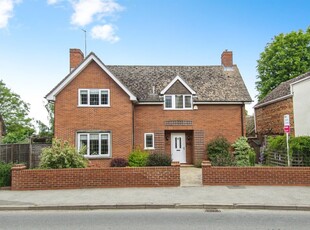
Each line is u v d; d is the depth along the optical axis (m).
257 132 30.34
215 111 21.17
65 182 12.23
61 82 18.98
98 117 19.22
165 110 20.95
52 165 13.25
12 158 18.08
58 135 18.89
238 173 12.46
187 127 20.89
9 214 8.97
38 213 9.05
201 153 20.77
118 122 19.30
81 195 10.91
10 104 37.75
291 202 9.60
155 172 12.41
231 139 20.98
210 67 24.61
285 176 12.31
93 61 19.55
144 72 23.56
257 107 30.19
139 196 10.65
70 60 22.14
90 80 19.42
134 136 20.55
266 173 12.38
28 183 12.09
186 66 24.67
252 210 9.19
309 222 7.80
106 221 8.02
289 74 33.38
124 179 12.36
